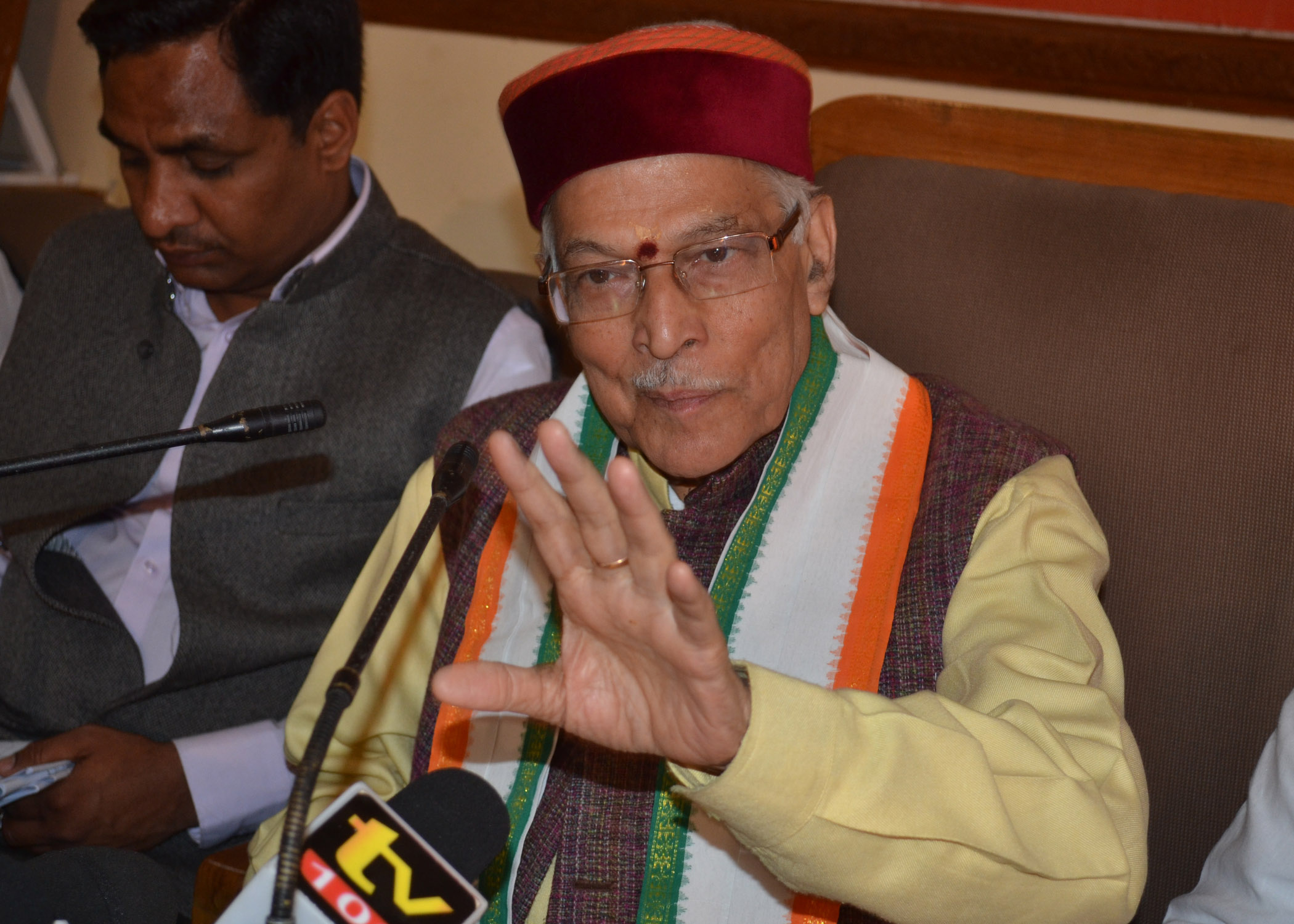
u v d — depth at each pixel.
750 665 0.88
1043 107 2.03
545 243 1.31
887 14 2.11
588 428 1.39
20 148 2.83
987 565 1.17
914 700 0.96
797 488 1.26
